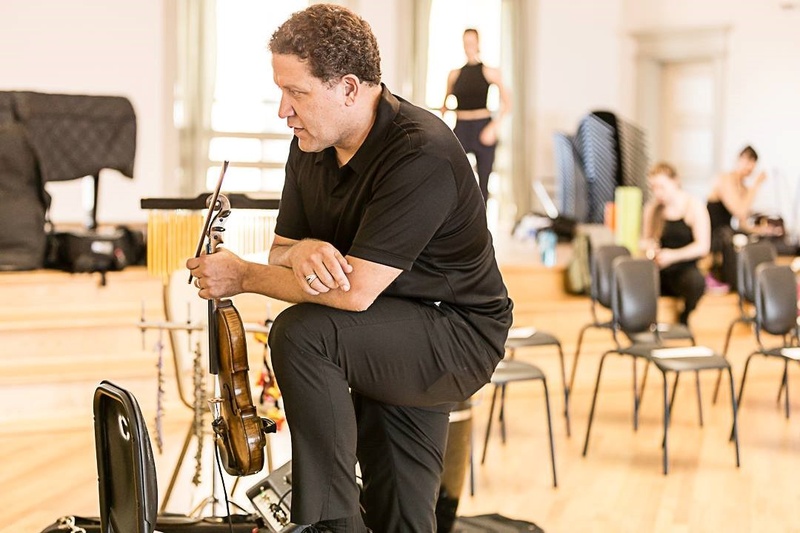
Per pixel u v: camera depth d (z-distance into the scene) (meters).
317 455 2.53
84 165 6.89
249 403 2.57
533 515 4.46
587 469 5.20
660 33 12.02
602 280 6.49
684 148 12.22
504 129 11.91
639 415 6.38
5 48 9.50
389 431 2.84
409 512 2.87
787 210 11.09
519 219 11.37
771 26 11.21
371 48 2.56
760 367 7.59
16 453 5.29
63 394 5.79
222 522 3.33
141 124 10.09
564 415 6.34
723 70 11.61
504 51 11.84
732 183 9.52
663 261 7.62
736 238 8.80
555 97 12.07
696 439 5.83
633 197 9.11
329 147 2.67
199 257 2.58
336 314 2.52
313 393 2.50
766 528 4.32
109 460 2.56
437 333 2.62
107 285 6.56
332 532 2.60
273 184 11.09
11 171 6.51
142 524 2.35
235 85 10.88
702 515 4.49
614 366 7.29
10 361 5.98
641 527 4.32
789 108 11.10
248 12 10.87
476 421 6.12
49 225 7.64
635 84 12.27
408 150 2.52
